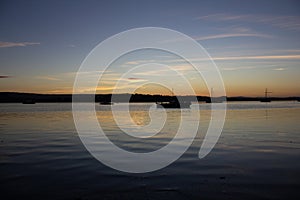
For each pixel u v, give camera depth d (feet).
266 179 33.88
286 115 151.64
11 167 40.09
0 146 56.95
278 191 29.84
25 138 68.33
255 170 37.88
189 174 36.55
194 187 31.45
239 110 222.48
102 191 30.48
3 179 34.55
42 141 63.52
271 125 95.40
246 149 52.44
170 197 28.66
